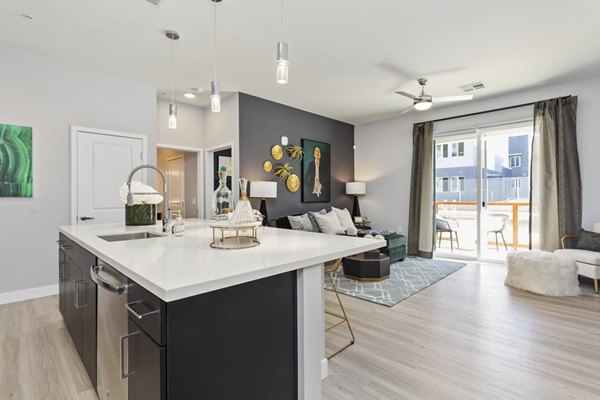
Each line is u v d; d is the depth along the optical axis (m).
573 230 4.03
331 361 2.05
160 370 0.92
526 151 5.02
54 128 3.44
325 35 2.96
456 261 5.15
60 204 3.48
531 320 2.69
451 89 4.49
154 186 4.26
